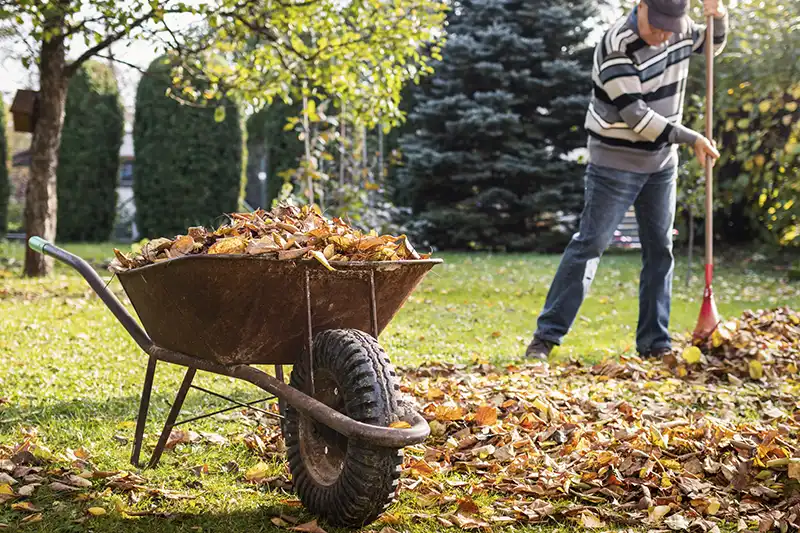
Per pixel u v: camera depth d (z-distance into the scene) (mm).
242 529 2461
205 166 19219
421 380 4504
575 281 5328
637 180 5184
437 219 18188
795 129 7266
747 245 16250
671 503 2670
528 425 3461
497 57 18297
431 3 9820
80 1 8406
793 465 2777
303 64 10125
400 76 10016
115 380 4578
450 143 18500
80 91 19734
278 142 19188
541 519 2592
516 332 7004
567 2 18719
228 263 2371
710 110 5195
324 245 2555
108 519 2484
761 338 5242
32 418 3689
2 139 19234
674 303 9133
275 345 2619
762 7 7414
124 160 33688
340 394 2486
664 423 3479
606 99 5105
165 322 2715
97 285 3119
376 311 2658
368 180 12562
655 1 4781
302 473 2609
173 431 3367
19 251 15703
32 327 6312
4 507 2570
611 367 4922
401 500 2705
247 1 9266
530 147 18000
